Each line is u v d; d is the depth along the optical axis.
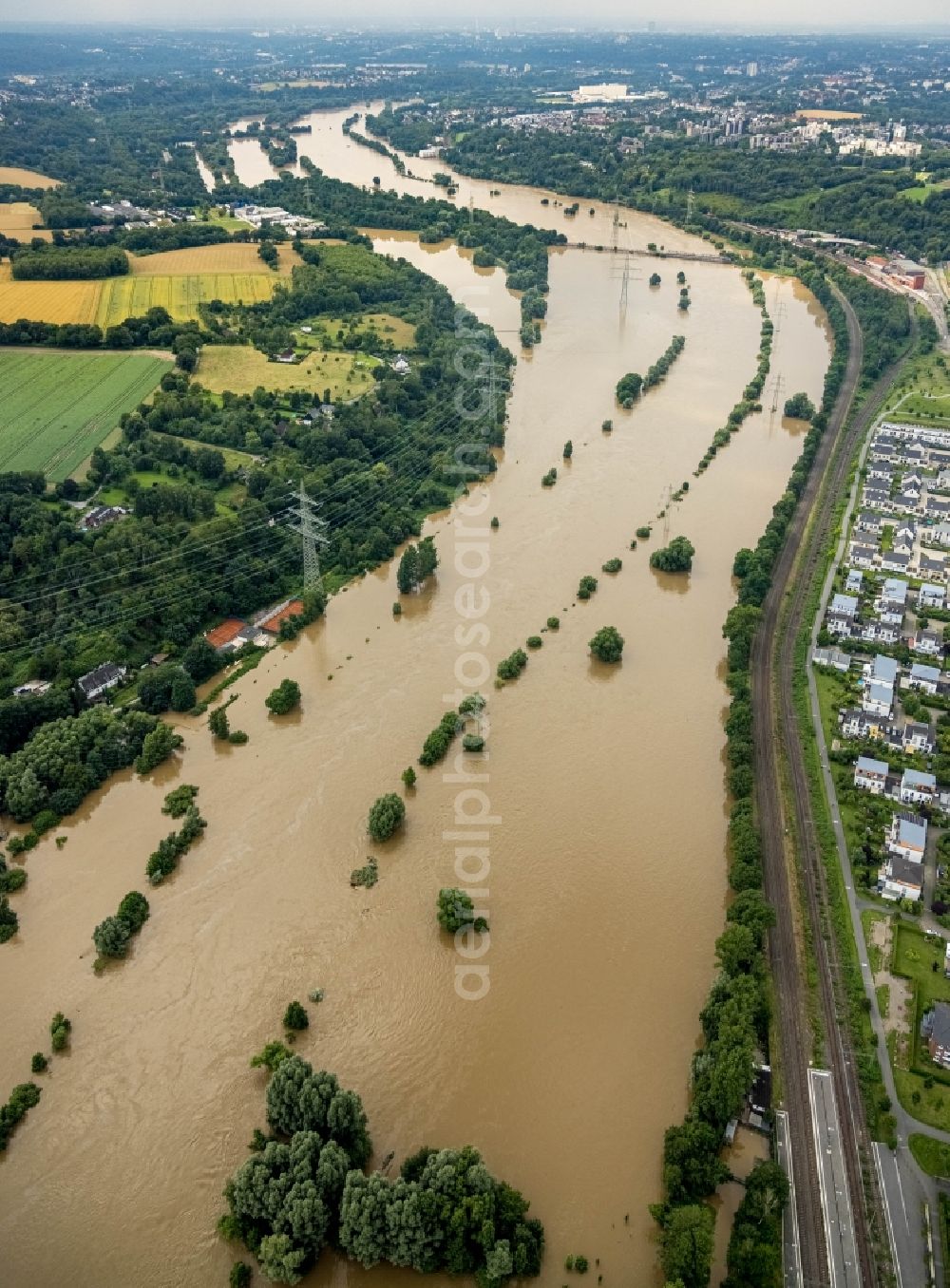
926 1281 134.75
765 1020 167.00
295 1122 151.62
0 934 190.12
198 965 185.00
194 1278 139.62
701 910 193.62
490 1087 162.25
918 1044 165.12
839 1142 151.12
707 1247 131.00
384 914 194.25
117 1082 165.00
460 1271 136.50
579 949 186.00
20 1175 152.62
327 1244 141.25
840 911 190.12
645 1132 155.38
